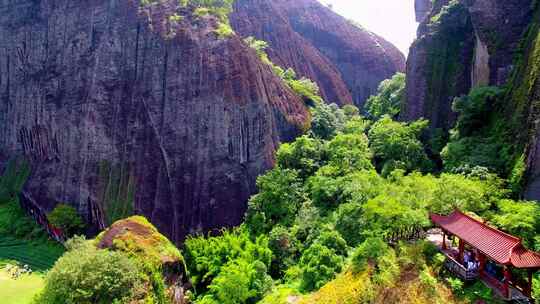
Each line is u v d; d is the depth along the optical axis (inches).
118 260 1350.9
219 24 2783.0
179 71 2603.3
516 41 2030.0
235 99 2529.5
